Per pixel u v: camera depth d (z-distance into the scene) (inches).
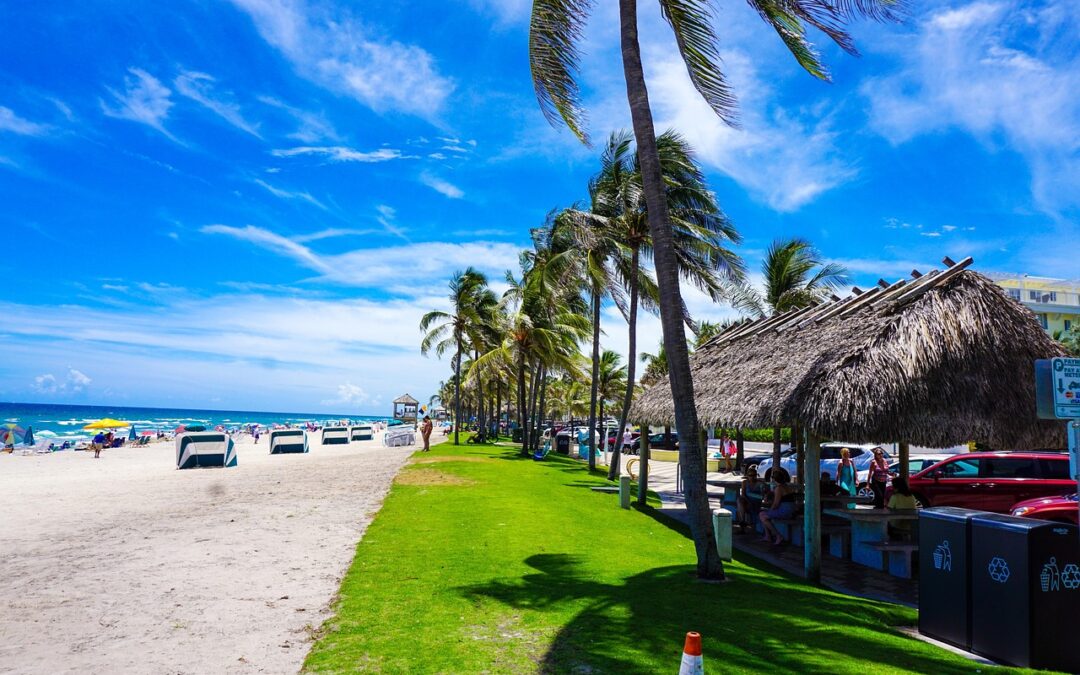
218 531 447.5
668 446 1587.1
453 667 200.8
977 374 343.0
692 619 254.2
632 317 912.3
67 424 4407.0
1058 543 223.6
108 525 480.7
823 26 362.6
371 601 275.3
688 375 335.0
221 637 232.5
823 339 393.7
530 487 699.4
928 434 325.1
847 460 641.0
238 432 3161.9
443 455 1210.0
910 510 420.5
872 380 329.4
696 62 382.6
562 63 391.2
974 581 238.7
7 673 198.7
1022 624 219.6
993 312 359.6
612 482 858.8
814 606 287.0
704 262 880.9
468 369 1568.7
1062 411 199.3
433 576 319.0
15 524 489.7
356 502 590.2
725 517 390.9
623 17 354.0
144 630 241.0
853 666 206.8
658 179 343.3
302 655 214.4
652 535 468.4
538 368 1550.2
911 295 363.3
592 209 956.0
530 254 1366.9
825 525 457.7
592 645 221.5
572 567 345.1
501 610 263.6
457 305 1561.3
